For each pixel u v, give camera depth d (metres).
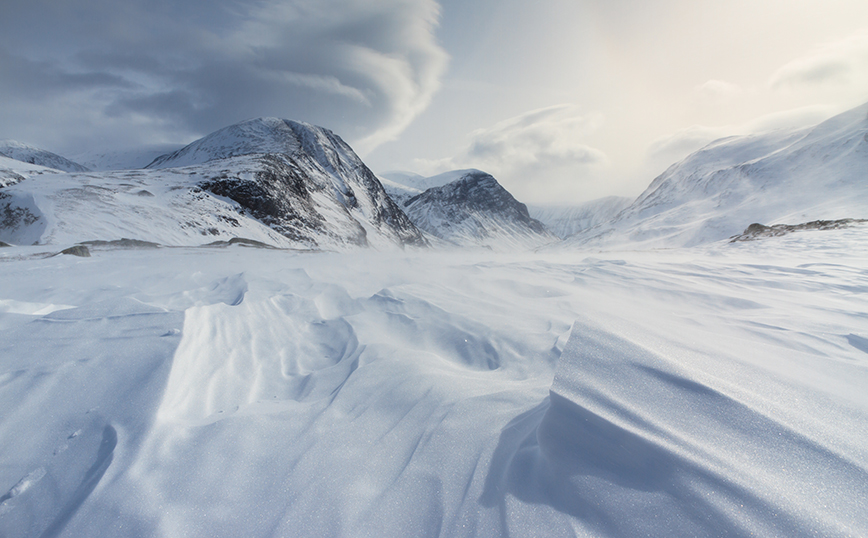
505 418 1.52
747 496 0.89
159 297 3.33
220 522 1.06
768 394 1.26
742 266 6.48
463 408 1.61
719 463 0.99
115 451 1.28
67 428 1.38
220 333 2.37
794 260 7.75
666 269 6.14
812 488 0.89
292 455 1.33
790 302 3.88
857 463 0.95
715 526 0.85
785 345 2.48
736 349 1.80
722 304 3.96
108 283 4.32
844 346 2.43
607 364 1.42
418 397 1.71
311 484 1.19
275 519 1.07
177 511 1.08
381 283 4.61
